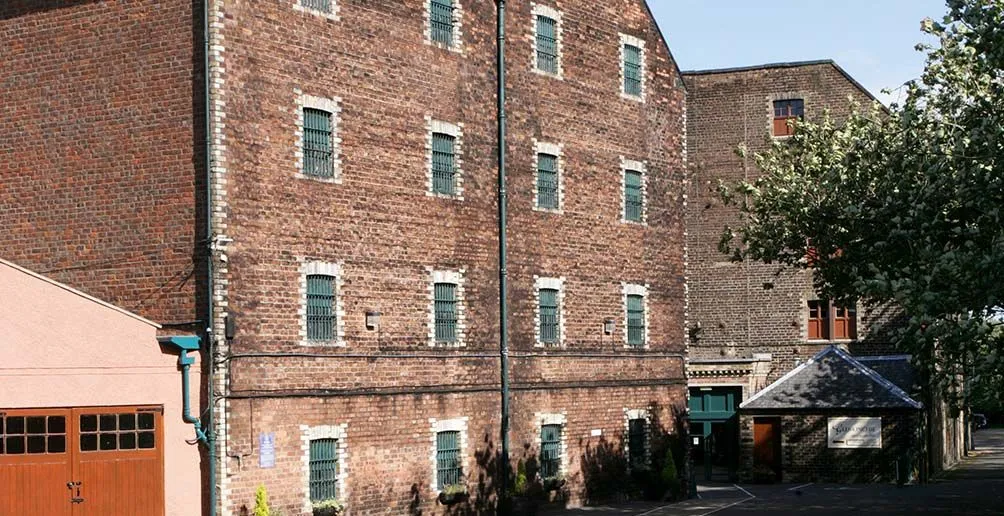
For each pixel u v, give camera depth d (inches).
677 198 1699.1
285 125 1169.4
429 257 1318.9
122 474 1076.5
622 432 1585.9
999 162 1107.9
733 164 2249.0
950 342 1082.1
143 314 1126.4
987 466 2345.0
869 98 2197.3
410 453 1280.8
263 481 1125.1
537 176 1472.7
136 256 1131.9
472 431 1360.7
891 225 1296.8
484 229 1393.9
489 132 1408.7
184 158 1115.3
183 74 1120.2
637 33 1638.8
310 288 1188.5
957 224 1221.7
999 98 1154.0
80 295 1071.6
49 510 1056.2
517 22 1453.0
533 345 1454.2
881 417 1891.0
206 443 1091.3
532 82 1467.8
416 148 1310.3
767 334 2212.1
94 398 1069.8
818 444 1923.0
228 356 1099.9
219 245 1097.4
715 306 2241.6
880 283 1106.1
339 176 1220.5
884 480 1884.8
